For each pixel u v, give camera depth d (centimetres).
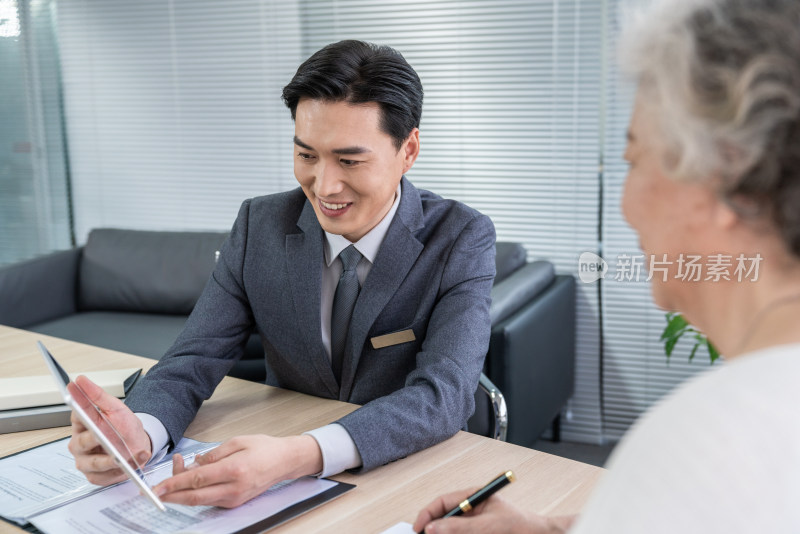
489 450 118
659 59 54
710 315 58
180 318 334
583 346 320
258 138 358
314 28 340
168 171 377
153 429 118
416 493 105
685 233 56
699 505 40
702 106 51
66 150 395
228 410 137
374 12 328
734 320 56
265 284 150
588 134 308
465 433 126
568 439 328
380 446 111
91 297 347
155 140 376
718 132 51
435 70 323
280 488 106
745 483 40
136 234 351
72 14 379
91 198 395
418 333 145
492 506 88
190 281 335
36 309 332
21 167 407
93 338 303
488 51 315
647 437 44
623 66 58
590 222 313
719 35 51
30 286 329
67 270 346
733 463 40
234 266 154
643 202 59
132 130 379
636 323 310
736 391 43
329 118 122
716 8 52
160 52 366
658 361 310
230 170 366
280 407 138
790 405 42
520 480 108
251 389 148
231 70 357
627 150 61
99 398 113
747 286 54
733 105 50
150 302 340
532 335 263
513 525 84
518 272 293
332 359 150
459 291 143
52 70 389
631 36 57
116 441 107
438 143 329
